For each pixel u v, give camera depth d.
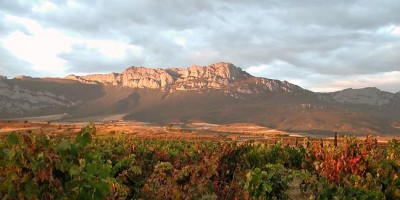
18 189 5.10
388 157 16.69
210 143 19.38
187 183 9.62
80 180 5.32
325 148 17.52
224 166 15.79
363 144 16.11
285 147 23.19
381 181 12.97
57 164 5.29
